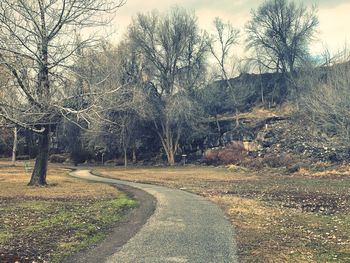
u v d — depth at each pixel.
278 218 15.97
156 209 18.27
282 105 72.50
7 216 15.59
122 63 58.56
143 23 65.25
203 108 68.44
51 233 12.73
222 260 9.72
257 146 58.62
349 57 48.47
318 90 48.62
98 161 74.38
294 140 55.56
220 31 76.19
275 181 34.31
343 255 10.30
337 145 46.59
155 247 11.02
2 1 24.38
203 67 68.50
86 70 28.41
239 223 14.79
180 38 65.69
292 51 73.00
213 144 66.00
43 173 30.48
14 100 25.23
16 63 24.22
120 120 61.56
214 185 31.62
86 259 9.84
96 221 15.02
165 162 68.38
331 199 22.00
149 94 64.06
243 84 74.56
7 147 84.81
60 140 79.44
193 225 14.34
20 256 9.90
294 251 10.67
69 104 28.38
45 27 26.25
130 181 36.81
